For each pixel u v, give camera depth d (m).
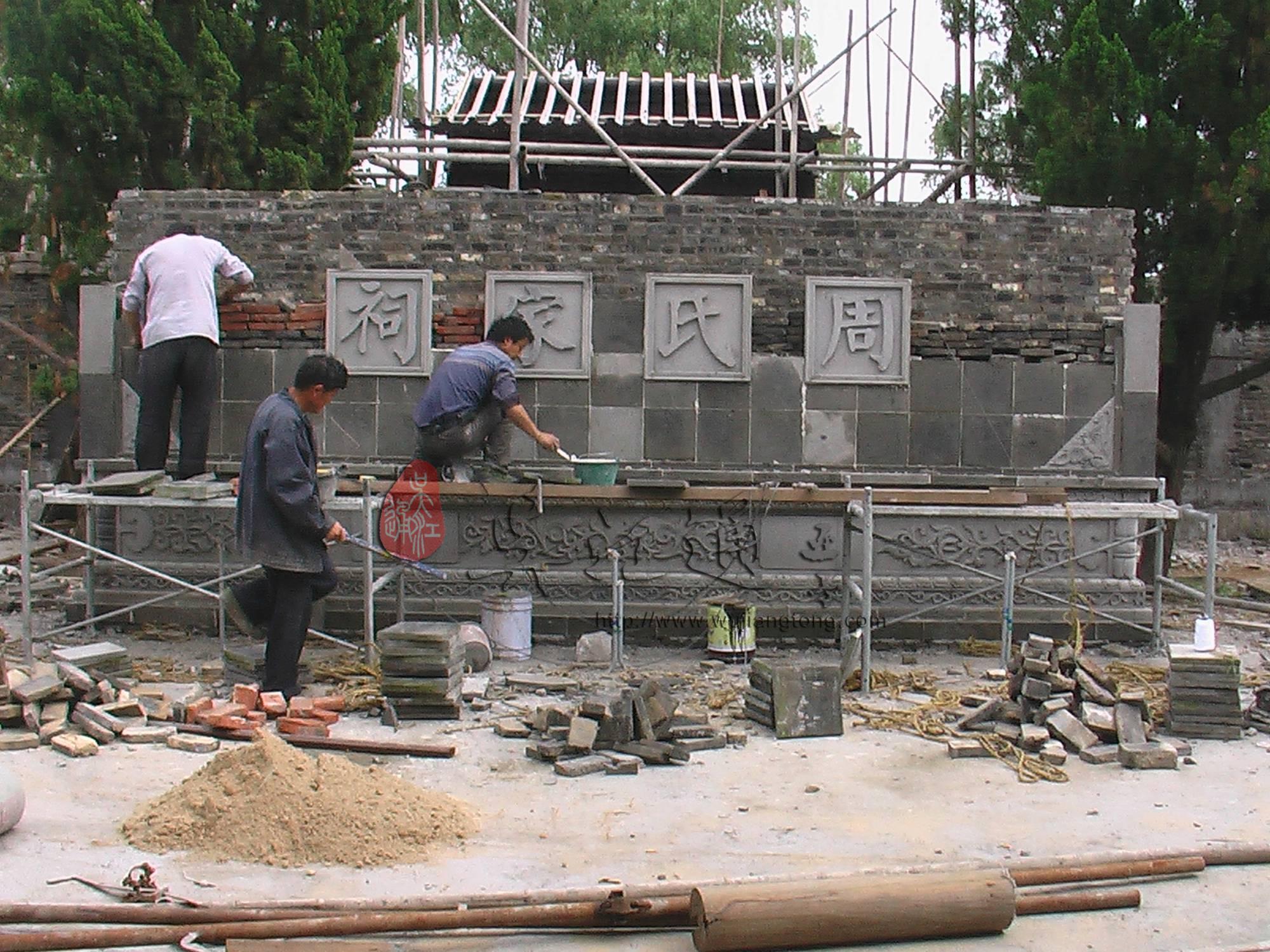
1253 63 10.06
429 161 11.88
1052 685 6.30
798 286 8.69
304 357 8.67
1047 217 8.72
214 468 8.62
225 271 8.18
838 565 8.59
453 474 8.12
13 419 15.29
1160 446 11.14
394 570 7.98
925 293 8.70
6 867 4.36
